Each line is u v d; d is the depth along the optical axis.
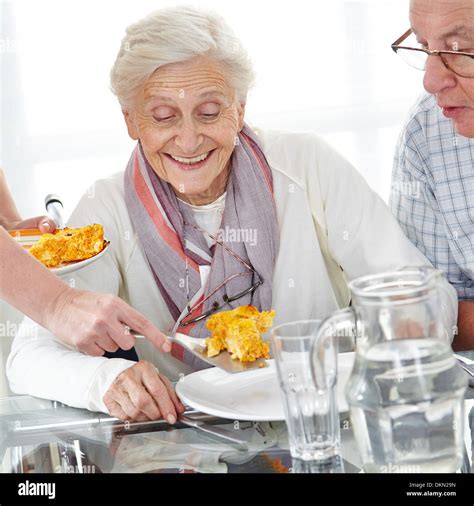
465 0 1.35
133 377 1.26
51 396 1.33
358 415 0.92
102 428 1.21
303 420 1.01
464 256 1.83
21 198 3.91
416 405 0.89
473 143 1.77
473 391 1.19
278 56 4.20
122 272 1.72
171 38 1.50
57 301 1.36
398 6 4.19
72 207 3.79
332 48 4.21
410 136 1.82
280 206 1.73
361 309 0.91
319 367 0.94
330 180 1.75
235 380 1.28
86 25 3.98
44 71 3.96
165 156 1.61
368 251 1.70
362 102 4.22
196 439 1.14
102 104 4.01
